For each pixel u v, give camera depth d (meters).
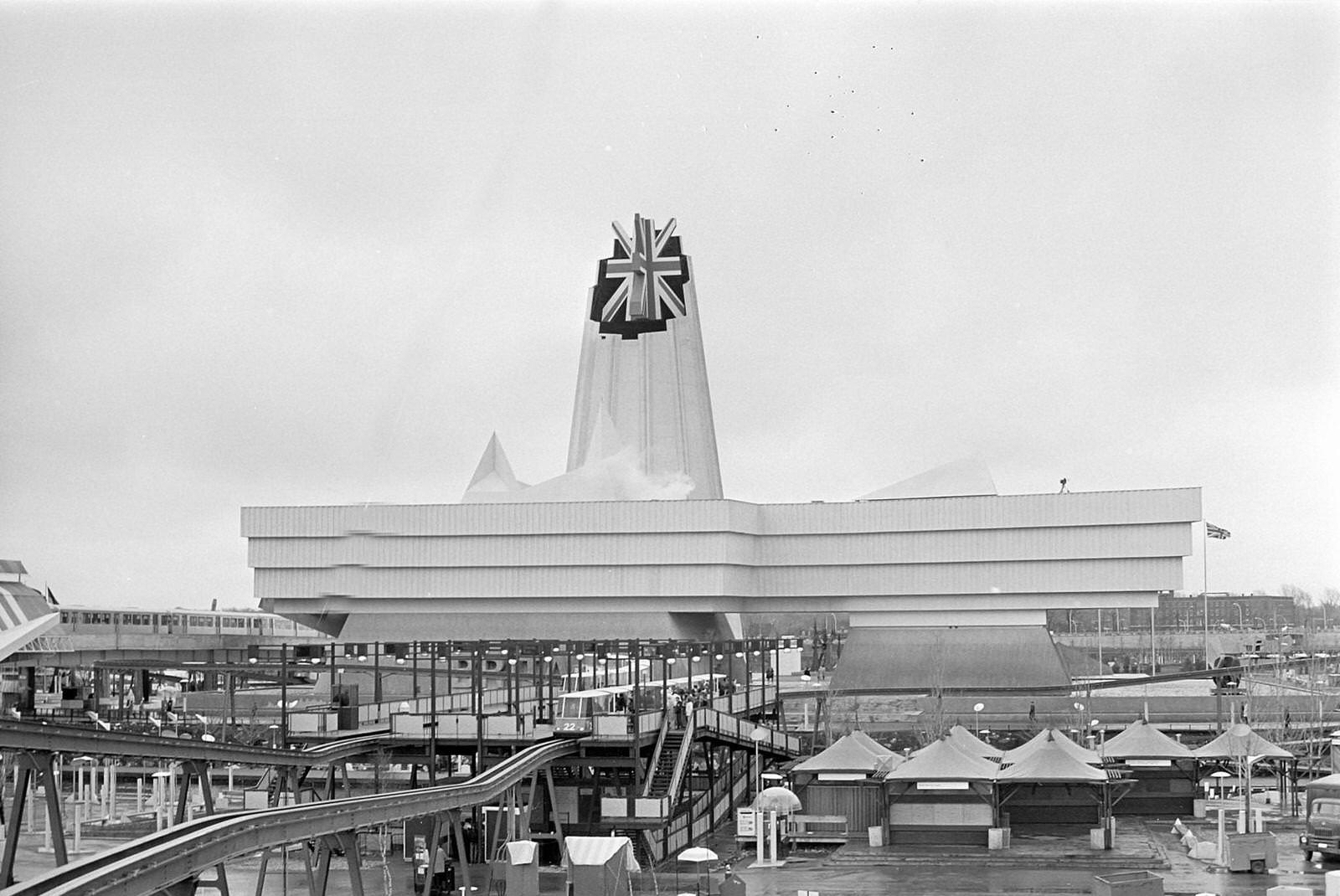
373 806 46.62
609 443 146.38
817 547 124.31
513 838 67.19
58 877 31.25
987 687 118.88
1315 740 111.25
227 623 149.12
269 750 67.88
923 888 63.44
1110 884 51.38
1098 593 118.94
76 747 52.16
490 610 123.50
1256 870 67.19
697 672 148.25
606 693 87.19
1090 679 125.19
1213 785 94.44
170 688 173.75
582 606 122.06
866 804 81.81
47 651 114.31
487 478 133.00
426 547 124.44
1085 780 75.25
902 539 122.75
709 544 119.75
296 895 63.81
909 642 122.19
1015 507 120.62
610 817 74.81
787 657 173.38
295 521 126.44
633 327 159.88
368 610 125.38
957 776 77.00
